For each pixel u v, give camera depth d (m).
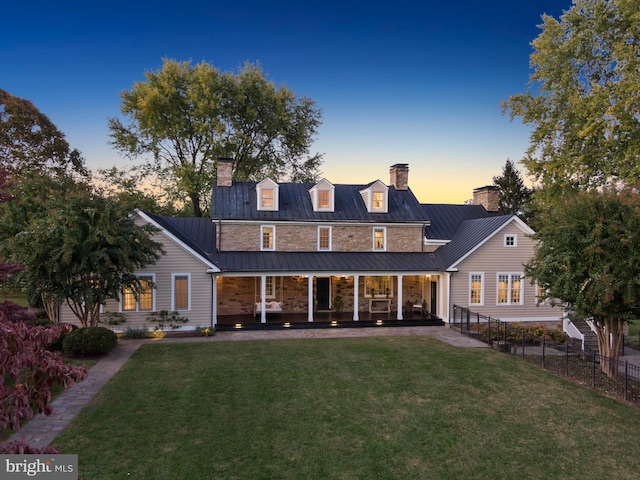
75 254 15.41
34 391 4.23
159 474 7.81
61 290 15.44
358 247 25.28
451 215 28.53
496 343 18.02
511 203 49.69
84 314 17.61
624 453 9.02
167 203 37.66
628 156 20.94
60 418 10.16
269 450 8.80
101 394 11.82
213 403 11.27
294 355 16.30
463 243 24.56
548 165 24.64
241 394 11.97
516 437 9.66
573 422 10.52
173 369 14.30
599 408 11.43
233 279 24.38
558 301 23.81
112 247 16.08
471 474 8.10
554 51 24.44
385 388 12.65
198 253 20.70
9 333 3.90
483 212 29.11
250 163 39.22
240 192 25.48
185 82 34.59
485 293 23.47
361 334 20.70
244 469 8.05
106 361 15.23
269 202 24.70
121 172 35.53
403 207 26.64
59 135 41.75
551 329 21.52
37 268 14.95
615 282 12.80
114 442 9.00
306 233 24.70
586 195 14.42
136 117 33.56
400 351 17.09
